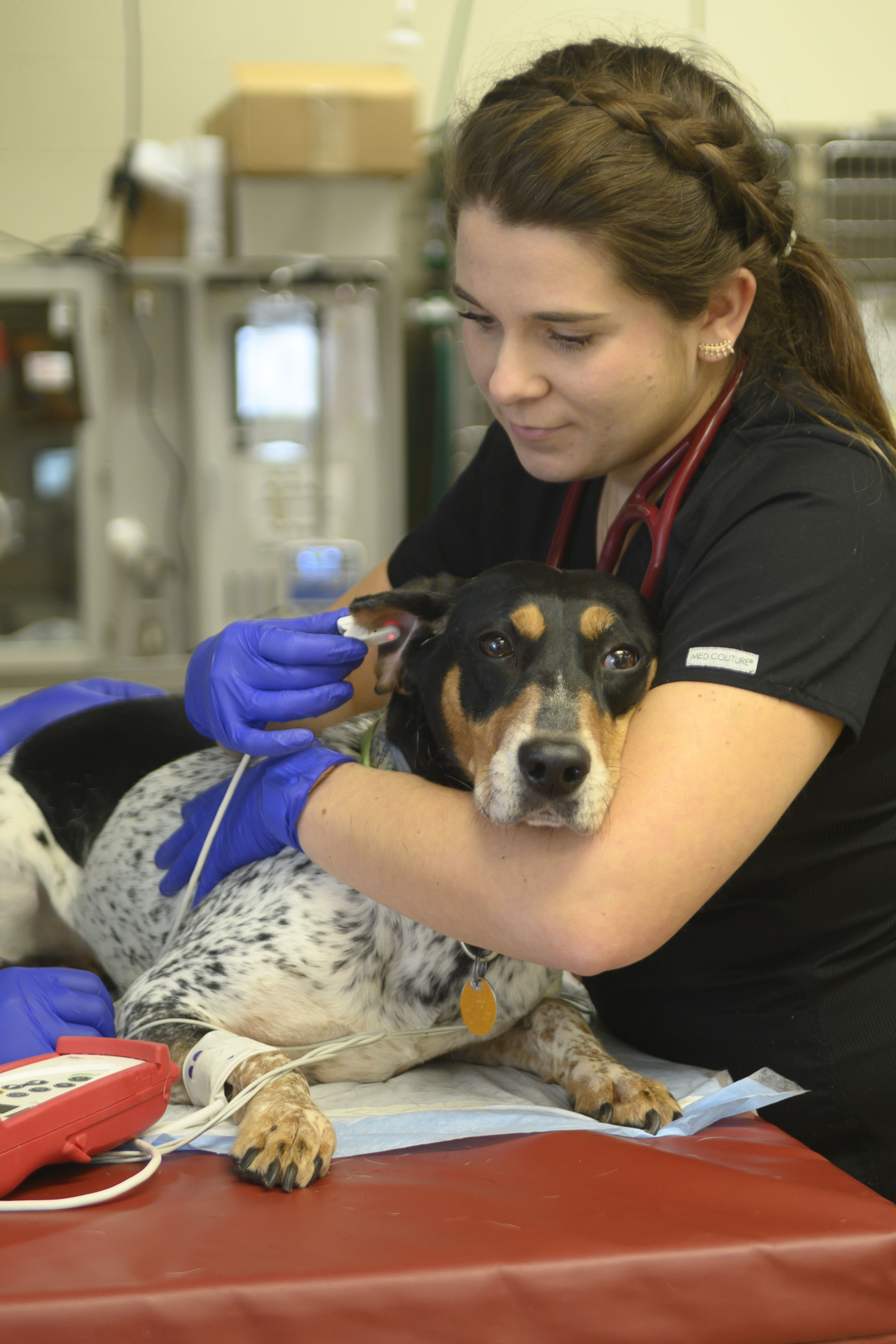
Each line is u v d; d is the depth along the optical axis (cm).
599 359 118
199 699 141
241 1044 129
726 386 137
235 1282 81
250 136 335
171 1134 112
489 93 130
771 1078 124
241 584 370
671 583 135
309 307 358
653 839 104
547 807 106
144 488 380
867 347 146
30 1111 98
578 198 110
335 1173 106
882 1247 88
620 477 149
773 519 116
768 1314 87
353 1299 81
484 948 125
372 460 369
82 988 129
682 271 116
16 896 189
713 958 137
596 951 103
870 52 399
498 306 119
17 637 356
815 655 109
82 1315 78
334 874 124
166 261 353
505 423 131
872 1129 133
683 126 119
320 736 170
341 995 141
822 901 131
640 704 121
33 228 366
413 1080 141
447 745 140
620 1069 132
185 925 158
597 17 375
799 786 110
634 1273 85
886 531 115
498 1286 83
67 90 366
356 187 349
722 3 391
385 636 144
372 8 379
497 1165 107
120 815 187
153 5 369
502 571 140
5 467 353
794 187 172
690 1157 109
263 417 364
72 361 348
